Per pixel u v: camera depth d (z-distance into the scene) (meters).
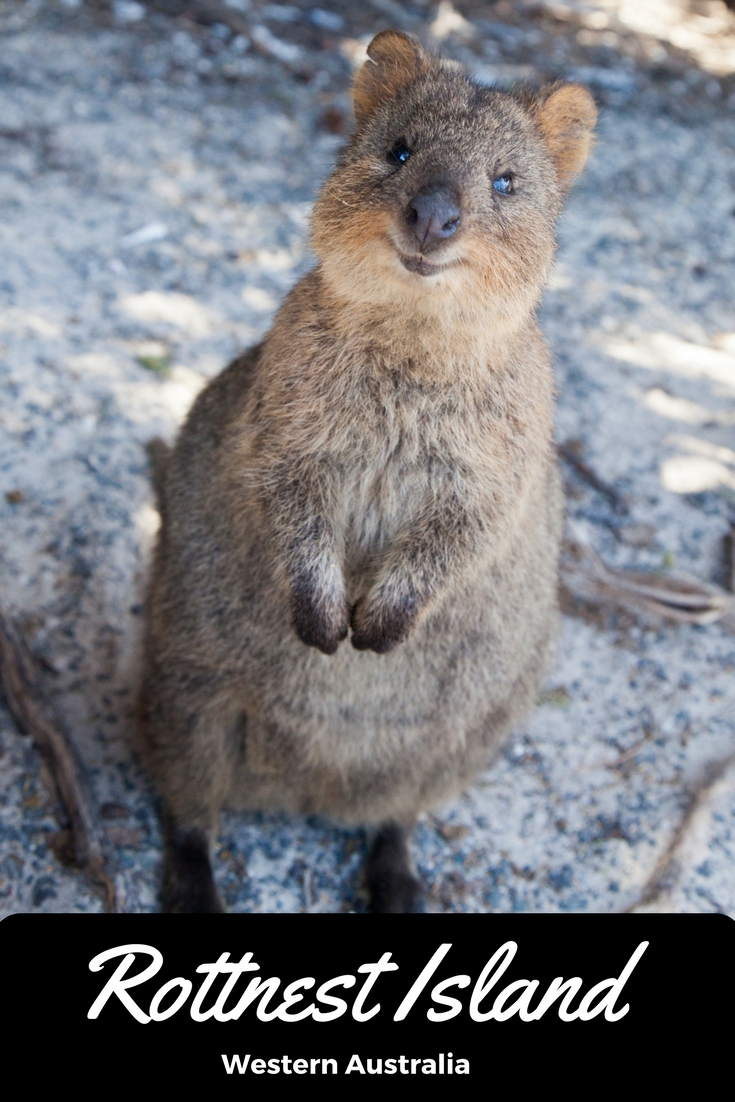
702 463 1.35
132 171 1.59
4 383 1.25
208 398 1.01
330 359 0.91
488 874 1.04
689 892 1.03
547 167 0.93
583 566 1.21
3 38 1.82
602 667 1.17
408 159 0.88
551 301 1.56
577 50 2.28
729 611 1.21
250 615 0.96
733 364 1.52
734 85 2.32
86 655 1.10
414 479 0.92
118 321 1.35
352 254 0.88
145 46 1.89
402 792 1.01
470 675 0.98
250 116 1.79
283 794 1.01
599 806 1.08
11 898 0.97
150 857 1.01
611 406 1.39
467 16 2.28
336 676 0.96
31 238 1.42
